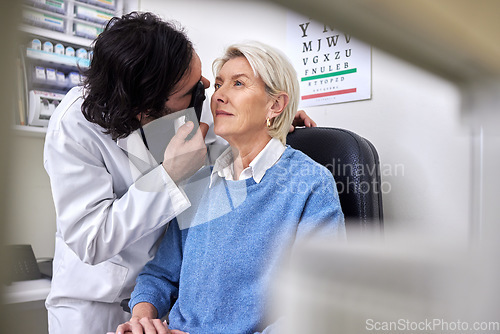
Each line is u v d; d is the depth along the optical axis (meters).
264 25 1.04
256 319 0.90
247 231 0.96
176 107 0.95
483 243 0.13
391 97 1.10
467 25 0.15
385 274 0.12
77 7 1.62
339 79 1.19
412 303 0.12
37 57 1.55
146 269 1.11
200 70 0.94
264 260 0.93
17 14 0.09
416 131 1.02
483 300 0.12
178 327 0.96
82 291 1.14
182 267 1.01
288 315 0.13
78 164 1.00
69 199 0.99
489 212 0.18
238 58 0.96
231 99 0.95
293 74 0.99
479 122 0.18
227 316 0.93
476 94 0.18
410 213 1.03
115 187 1.09
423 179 0.99
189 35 0.90
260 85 0.95
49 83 1.58
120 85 0.85
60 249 1.18
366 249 0.12
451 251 0.12
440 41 0.15
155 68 0.84
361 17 0.13
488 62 0.16
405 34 0.14
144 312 0.98
